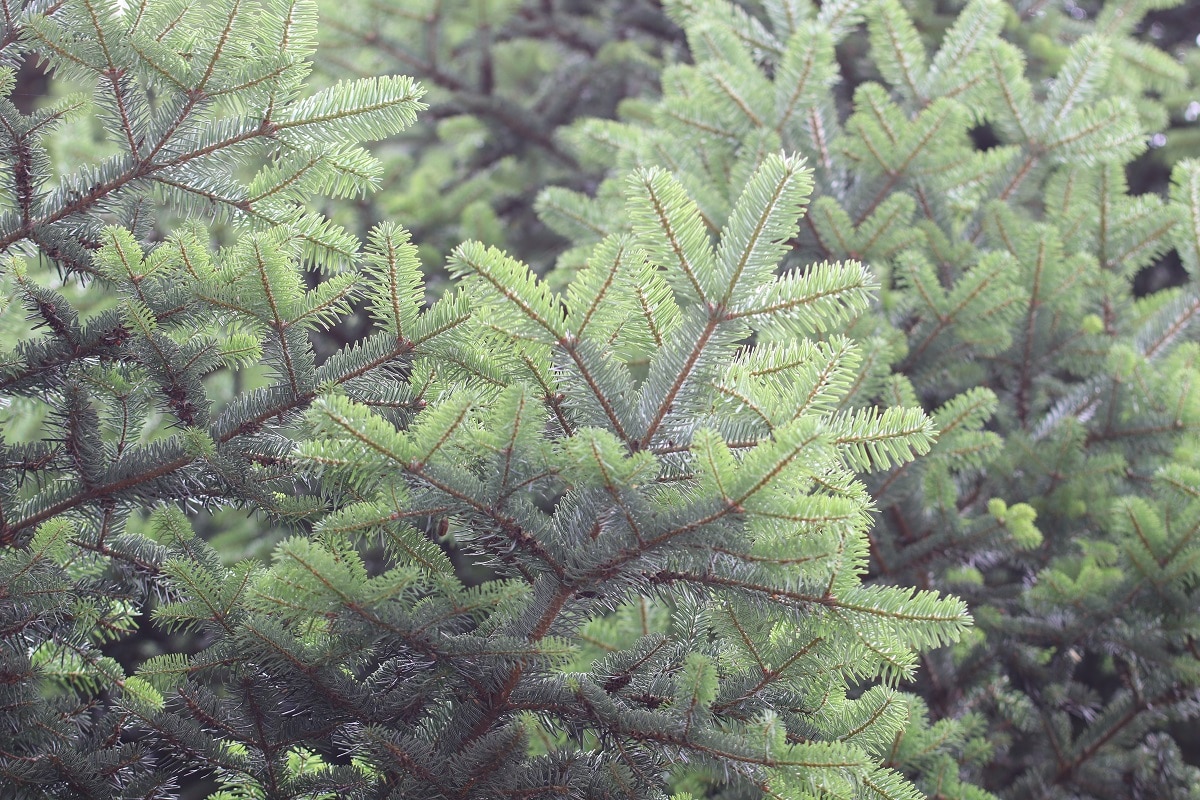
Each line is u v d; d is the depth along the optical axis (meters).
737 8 3.71
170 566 2.40
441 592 2.42
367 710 2.42
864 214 3.26
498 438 2.37
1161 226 3.39
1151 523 2.81
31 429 2.97
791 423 2.32
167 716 2.41
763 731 2.37
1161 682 2.89
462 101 5.01
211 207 2.53
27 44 2.47
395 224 2.43
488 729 2.42
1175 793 2.88
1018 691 3.00
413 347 2.47
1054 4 4.87
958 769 2.78
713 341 2.40
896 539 2.94
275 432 2.50
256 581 2.38
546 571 2.40
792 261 3.11
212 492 2.49
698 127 3.31
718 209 2.99
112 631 2.55
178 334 2.53
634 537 2.37
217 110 2.55
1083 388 3.18
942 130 3.14
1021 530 2.86
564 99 5.36
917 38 3.49
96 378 2.49
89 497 2.47
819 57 3.16
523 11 5.47
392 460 2.36
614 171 3.89
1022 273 3.12
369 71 4.86
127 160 2.50
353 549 2.40
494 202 5.27
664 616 2.72
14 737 2.41
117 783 2.43
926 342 3.00
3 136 2.47
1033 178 3.48
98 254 2.46
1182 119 5.15
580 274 2.38
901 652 2.39
